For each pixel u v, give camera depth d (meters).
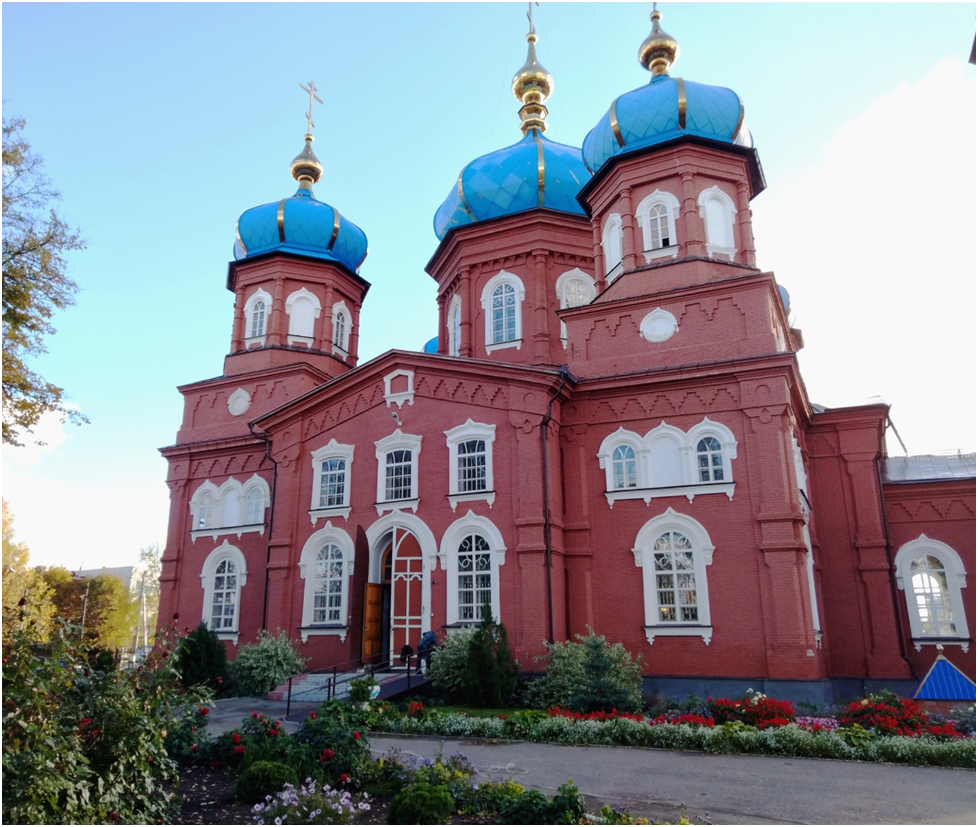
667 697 20.50
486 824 9.89
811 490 27.27
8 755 8.02
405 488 25.50
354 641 24.11
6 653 8.76
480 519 23.73
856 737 14.39
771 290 23.53
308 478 27.55
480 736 16.42
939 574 27.41
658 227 26.19
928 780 12.22
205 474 31.92
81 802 8.66
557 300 30.28
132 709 9.67
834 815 10.42
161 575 31.31
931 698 16.16
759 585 21.30
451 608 23.38
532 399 24.05
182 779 12.00
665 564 22.67
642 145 26.73
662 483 23.33
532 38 37.41
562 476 24.36
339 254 34.88
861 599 25.73
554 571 22.69
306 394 27.80
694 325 24.11
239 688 23.89
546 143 32.56
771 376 22.41
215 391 32.94
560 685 19.58
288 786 10.05
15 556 47.75
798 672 20.16
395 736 16.62
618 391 24.31
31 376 19.95
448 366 25.61
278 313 33.09
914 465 30.03
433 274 35.06
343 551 26.02
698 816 10.48
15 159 19.59
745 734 14.59
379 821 10.02
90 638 10.68
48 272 19.89
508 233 31.20
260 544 29.61
